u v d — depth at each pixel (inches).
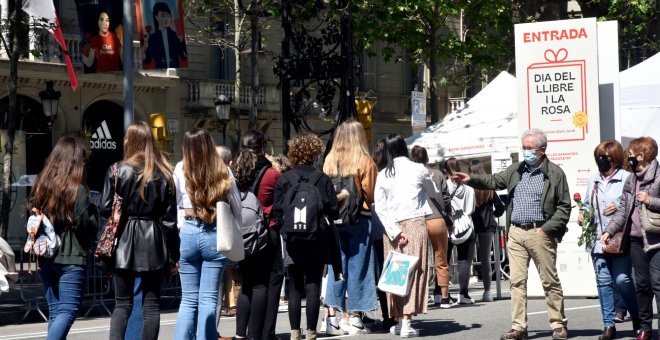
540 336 571.2
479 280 1039.0
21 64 1498.5
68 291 449.1
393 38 1549.0
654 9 1791.3
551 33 748.6
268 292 526.0
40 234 445.7
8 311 824.3
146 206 439.5
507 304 770.8
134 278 446.6
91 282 843.4
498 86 1146.0
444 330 605.3
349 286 579.5
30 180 1412.4
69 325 449.1
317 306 534.6
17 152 1542.8
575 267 773.9
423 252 574.6
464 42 1637.6
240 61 1641.2
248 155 519.5
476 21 1638.8
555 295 551.2
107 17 1125.7
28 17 1134.4
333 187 530.9
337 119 879.1
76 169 450.0
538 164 549.6
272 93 1911.9
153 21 1161.4
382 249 621.0
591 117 742.5
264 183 543.2
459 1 1555.1
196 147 444.5
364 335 585.6
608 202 549.6
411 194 571.5
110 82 1640.0
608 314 556.1
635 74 912.9
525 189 548.4
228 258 447.2
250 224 506.0
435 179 716.7
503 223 1018.1
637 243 531.5
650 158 523.8
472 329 608.1
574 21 742.5
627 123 908.0
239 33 1632.6
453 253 917.8
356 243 575.8
